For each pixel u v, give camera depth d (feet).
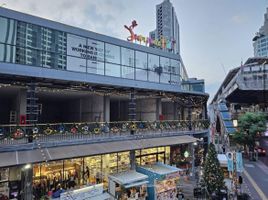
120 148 54.80
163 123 72.59
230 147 164.14
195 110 106.93
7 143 43.75
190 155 78.84
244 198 60.08
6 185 47.29
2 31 58.34
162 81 91.97
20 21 61.46
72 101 89.86
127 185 50.83
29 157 42.04
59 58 67.62
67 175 56.65
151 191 55.52
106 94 73.46
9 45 59.06
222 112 208.03
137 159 69.92
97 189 48.19
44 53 64.85
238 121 145.59
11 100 78.13
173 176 58.18
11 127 45.42
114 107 106.73
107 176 56.95
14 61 59.41
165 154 78.18
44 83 54.19
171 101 100.83
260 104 199.31
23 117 57.36
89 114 79.92
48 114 93.61
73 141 50.83
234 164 66.54
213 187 58.08
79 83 57.00
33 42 63.10
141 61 86.74
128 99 94.84
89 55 73.77
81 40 72.69
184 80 111.86
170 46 100.83
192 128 82.07
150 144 61.46
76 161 58.18
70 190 46.44
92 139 54.03
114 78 78.33
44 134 48.57
